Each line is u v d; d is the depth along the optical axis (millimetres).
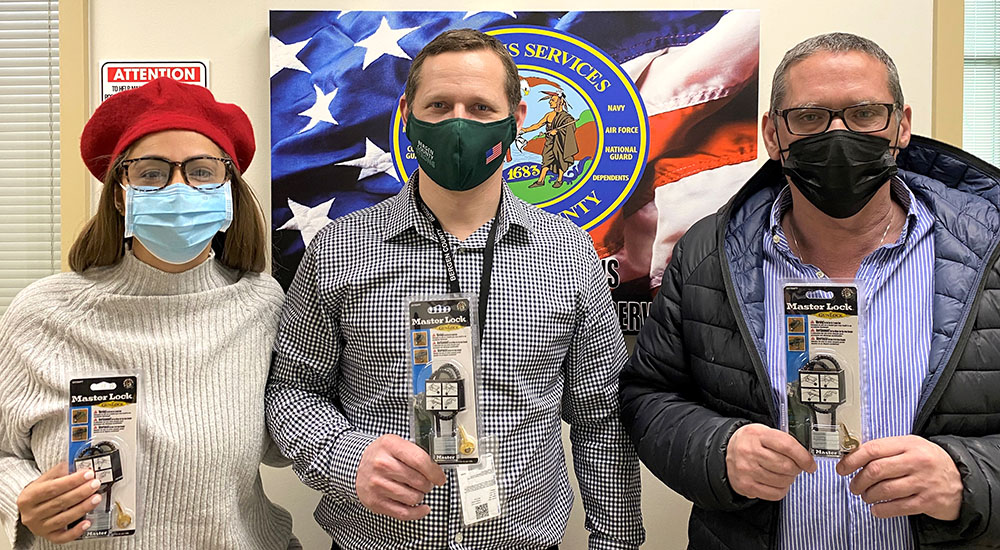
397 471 1048
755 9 1734
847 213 1125
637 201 1735
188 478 1104
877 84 1083
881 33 1765
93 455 1011
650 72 1727
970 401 1049
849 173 1075
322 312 1263
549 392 1293
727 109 1723
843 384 983
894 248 1166
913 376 1098
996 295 1073
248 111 1753
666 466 1176
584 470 1387
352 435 1173
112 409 1021
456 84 1168
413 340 1047
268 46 1748
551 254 1290
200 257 1213
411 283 1223
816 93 1095
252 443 1190
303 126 1716
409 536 1181
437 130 1164
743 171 1729
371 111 1724
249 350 1225
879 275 1165
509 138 1217
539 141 1732
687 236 1328
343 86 1721
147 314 1143
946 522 1004
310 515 1773
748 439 1043
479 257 1243
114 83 1747
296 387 1288
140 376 1035
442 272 1228
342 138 1722
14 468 1097
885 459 950
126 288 1147
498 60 1209
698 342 1226
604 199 1738
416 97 1209
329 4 1755
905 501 953
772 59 1763
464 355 1038
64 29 1728
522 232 1282
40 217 1860
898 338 1126
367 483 1080
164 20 1747
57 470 1015
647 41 1725
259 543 1244
